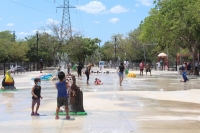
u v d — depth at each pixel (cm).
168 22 4241
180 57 6462
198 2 3856
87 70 2881
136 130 959
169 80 3450
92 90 2259
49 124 1054
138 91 2186
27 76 4097
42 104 1538
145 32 4700
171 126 1017
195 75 4362
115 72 5484
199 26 3997
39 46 7794
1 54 7194
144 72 5562
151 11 4778
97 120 1121
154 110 1360
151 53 8488
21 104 1552
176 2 4212
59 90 1131
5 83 2225
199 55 5228
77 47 8056
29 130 966
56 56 8669
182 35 4244
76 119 1140
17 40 9481
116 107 1444
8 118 1174
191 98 1791
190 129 974
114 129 973
